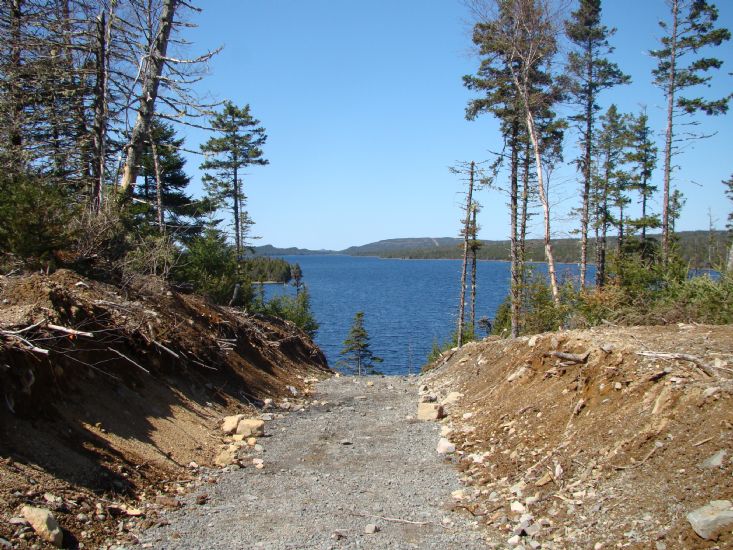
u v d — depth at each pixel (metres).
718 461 4.79
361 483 7.25
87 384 7.47
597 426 6.64
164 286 12.84
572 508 5.44
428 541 5.46
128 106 14.70
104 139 13.92
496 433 8.59
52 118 14.84
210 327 13.48
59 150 14.96
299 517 6.02
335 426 10.48
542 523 5.43
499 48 22.28
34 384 6.22
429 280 152.00
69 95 14.67
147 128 15.25
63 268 9.91
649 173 34.00
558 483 6.06
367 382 16.83
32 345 6.26
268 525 5.77
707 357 6.58
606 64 27.42
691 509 4.55
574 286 15.58
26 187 9.16
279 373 15.33
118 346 8.66
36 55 14.22
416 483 7.25
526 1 21.03
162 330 10.30
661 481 5.07
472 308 31.33
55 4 14.87
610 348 7.76
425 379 16.62
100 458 6.32
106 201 12.61
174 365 10.17
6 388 5.82
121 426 7.32
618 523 4.89
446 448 8.61
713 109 26.83
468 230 26.23
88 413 7.00
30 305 7.25
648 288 12.55
